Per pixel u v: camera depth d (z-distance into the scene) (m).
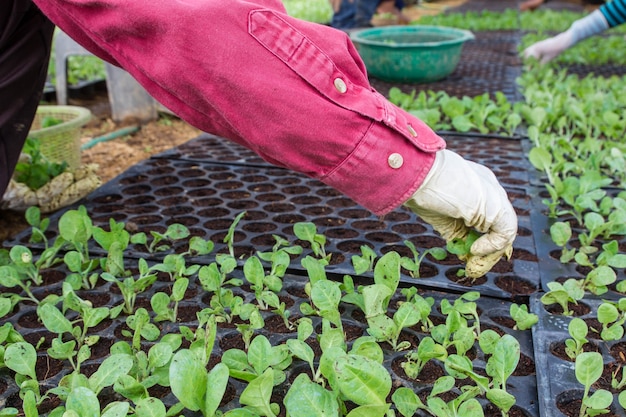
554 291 1.26
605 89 3.18
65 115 2.73
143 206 1.97
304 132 0.99
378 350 1.06
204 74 0.96
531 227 1.73
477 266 1.19
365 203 1.09
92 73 4.43
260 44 0.96
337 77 1.00
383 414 0.88
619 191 1.95
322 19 7.18
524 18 6.32
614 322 1.27
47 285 1.49
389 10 6.30
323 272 1.33
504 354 1.05
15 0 1.27
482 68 4.08
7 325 1.21
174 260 1.48
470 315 1.31
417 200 1.07
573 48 4.45
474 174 1.07
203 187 2.12
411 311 1.18
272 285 1.36
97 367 1.19
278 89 0.97
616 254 1.45
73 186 2.00
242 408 0.96
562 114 2.65
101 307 1.31
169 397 1.09
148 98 3.54
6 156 1.46
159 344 1.10
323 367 0.98
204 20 0.94
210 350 1.06
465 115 2.76
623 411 1.03
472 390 1.00
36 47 1.39
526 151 2.37
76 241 1.52
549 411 1.00
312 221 1.83
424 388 1.09
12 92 1.37
